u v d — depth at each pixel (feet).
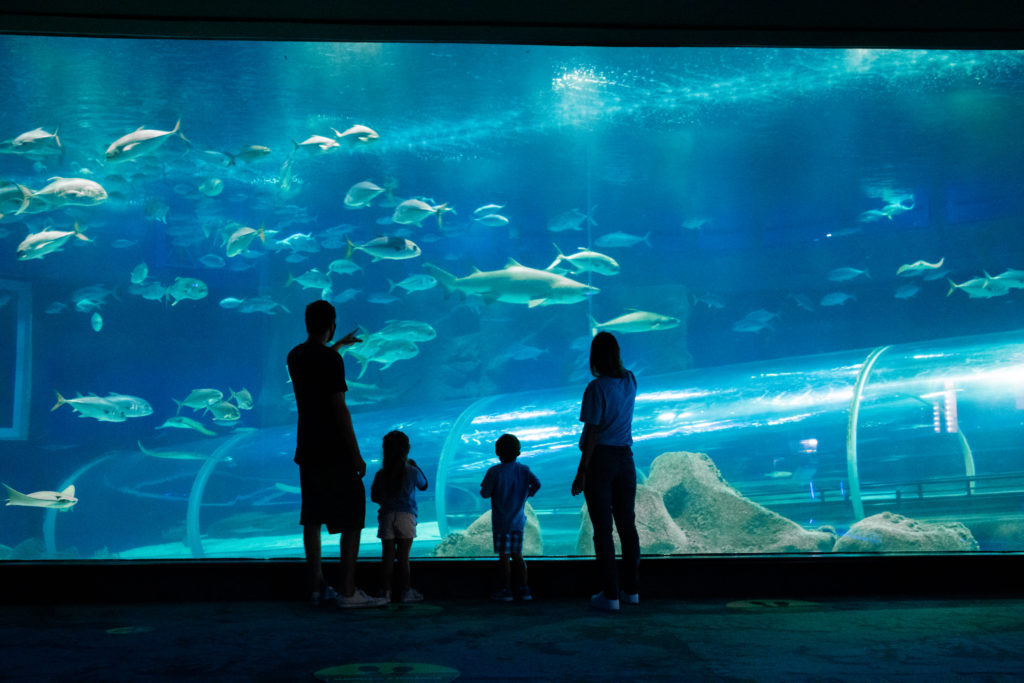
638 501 27.81
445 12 16.79
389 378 99.35
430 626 12.94
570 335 109.81
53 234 40.45
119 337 104.73
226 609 14.73
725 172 108.88
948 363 51.52
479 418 50.80
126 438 101.91
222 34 17.03
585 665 10.00
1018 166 96.63
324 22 16.93
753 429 50.49
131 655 10.66
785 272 119.96
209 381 112.57
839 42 17.94
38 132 40.91
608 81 82.74
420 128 95.25
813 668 9.76
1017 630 12.35
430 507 46.52
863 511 42.19
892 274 113.29
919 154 99.96
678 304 109.60
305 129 89.45
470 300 111.96
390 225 118.52
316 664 10.09
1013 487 41.55
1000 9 17.01
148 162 90.84
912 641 11.49
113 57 66.13
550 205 119.24
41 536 69.46
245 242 45.24
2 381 88.43
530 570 16.26
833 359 58.54
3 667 9.89
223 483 61.00
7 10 16.21
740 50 74.49
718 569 16.21
